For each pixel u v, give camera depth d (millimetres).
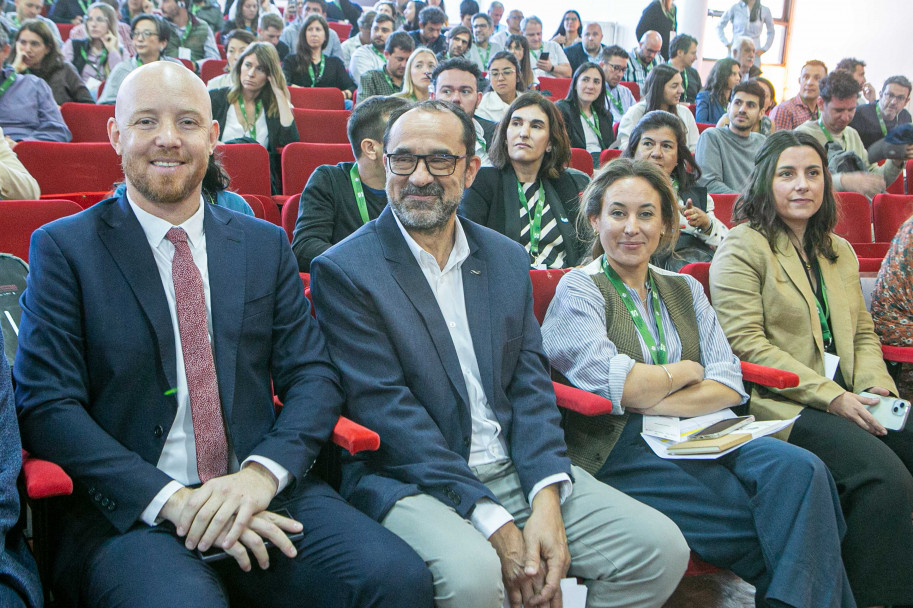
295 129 4086
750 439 1687
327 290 1612
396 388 1537
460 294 1682
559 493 1566
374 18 6570
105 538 1307
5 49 3699
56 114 3875
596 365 1746
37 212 2041
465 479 1481
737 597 2006
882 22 8477
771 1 9594
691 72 6988
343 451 1612
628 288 1913
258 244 1547
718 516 1642
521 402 1653
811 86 5328
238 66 3959
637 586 1499
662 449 1728
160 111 1389
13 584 1161
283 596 1352
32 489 1162
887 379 2109
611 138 4840
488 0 9734
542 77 6449
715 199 3438
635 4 9156
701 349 1917
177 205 1451
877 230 3527
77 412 1324
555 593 1439
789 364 2008
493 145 2645
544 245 2602
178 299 1413
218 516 1289
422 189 1609
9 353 1491
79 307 1379
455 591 1316
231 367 1445
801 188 2111
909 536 1744
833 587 1550
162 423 1395
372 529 1364
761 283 2148
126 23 6367
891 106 5395
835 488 1646
